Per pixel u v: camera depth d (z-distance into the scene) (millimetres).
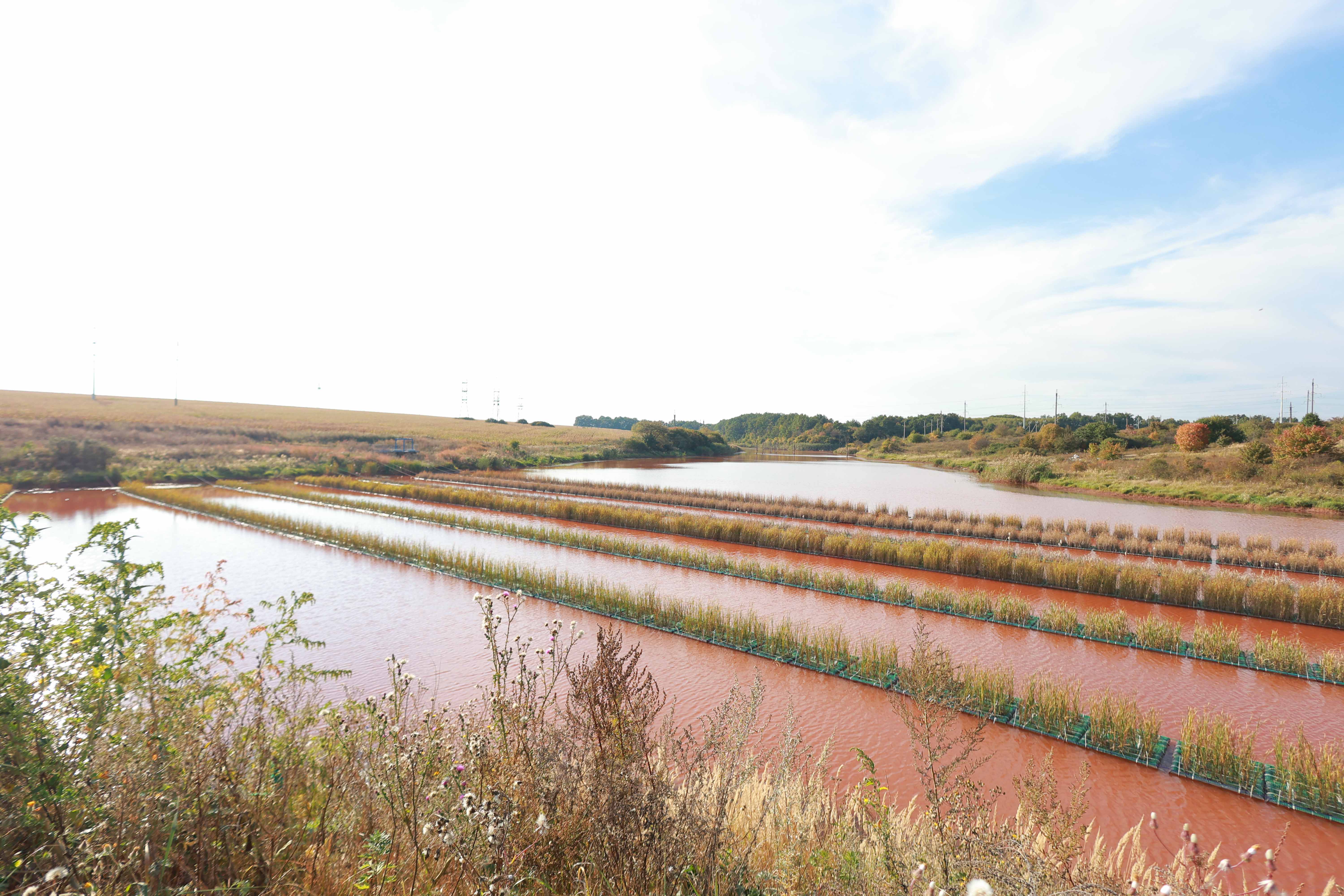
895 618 14648
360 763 3920
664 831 3164
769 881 3445
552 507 30609
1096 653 12445
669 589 17266
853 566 20234
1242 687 10852
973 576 18797
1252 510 33656
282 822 3322
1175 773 8117
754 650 12305
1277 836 6891
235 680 4270
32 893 2246
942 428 121688
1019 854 3248
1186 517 31031
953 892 2988
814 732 8977
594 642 12578
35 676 3303
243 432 66125
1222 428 57000
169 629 4867
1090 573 16891
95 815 2904
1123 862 6332
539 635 13086
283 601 4723
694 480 53531
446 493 36031
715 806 3838
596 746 3529
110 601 3500
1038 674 10727
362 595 16078
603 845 3051
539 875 2908
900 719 9453
